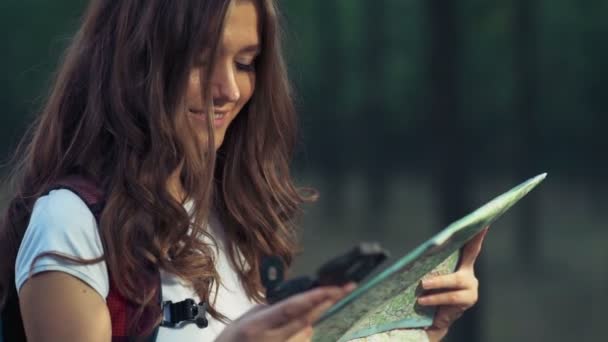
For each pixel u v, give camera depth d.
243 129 2.01
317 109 26.05
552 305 16.31
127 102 1.72
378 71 24.66
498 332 14.83
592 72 24.09
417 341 1.87
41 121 1.82
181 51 1.70
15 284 1.65
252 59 1.84
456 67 11.61
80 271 1.57
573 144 27.23
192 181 1.76
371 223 24.22
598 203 25.94
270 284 1.47
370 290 1.32
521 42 18.59
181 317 1.71
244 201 2.01
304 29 24.73
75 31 1.95
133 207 1.66
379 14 24.27
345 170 28.11
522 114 19.31
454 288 1.84
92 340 1.57
